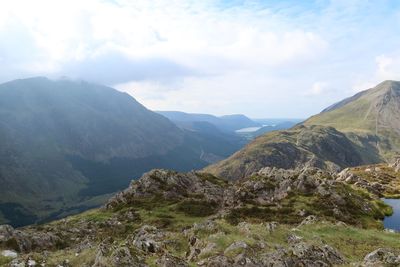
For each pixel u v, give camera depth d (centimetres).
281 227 4431
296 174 10594
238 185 10538
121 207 10075
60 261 3288
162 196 10450
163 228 7688
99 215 9381
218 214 8606
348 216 8550
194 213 9062
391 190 12875
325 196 9288
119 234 7100
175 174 11594
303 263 3291
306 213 8281
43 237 5516
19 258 3334
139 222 8269
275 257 3253
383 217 9194
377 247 4419
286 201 9175
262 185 10025
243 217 8256
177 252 3819
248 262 3169
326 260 3459
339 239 4725
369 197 10588
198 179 11712
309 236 4444
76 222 8612
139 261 3036
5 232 5184
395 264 3278
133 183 11244
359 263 3447
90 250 3416
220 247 3456
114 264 2919
